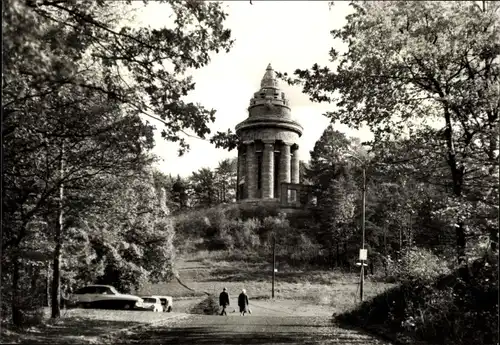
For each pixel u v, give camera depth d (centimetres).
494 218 1423
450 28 1587
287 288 5403
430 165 1739
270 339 1541
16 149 1554
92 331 1577
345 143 3875
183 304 4350
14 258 1606
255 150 8638
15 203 1580
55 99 1544
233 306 3919
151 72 1458
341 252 7269
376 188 3127
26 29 965
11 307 1716
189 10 1376
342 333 1795
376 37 1608
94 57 1463
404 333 1661
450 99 1551
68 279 2953
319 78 1748
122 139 1546
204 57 1417
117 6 1530
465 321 1476
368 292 4666
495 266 1425
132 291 4200
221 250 7631
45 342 1295
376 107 1758
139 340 1470
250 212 8375
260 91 8769
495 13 1547
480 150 1564
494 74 1636
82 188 1834
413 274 1795
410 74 1711
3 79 1075
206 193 13825
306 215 8362
